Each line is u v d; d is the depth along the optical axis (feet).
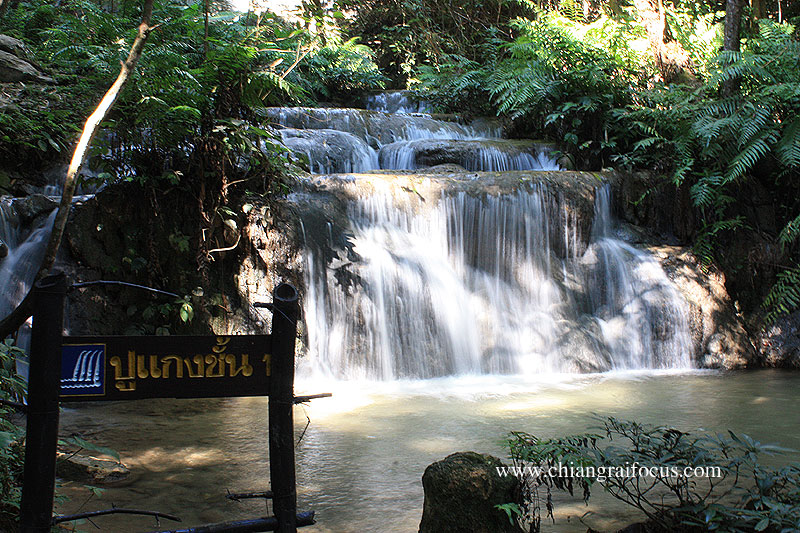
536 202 30.04
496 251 29.35
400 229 28.53
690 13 47.03
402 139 38.14
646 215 32.96
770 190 34.96
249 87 26.73
